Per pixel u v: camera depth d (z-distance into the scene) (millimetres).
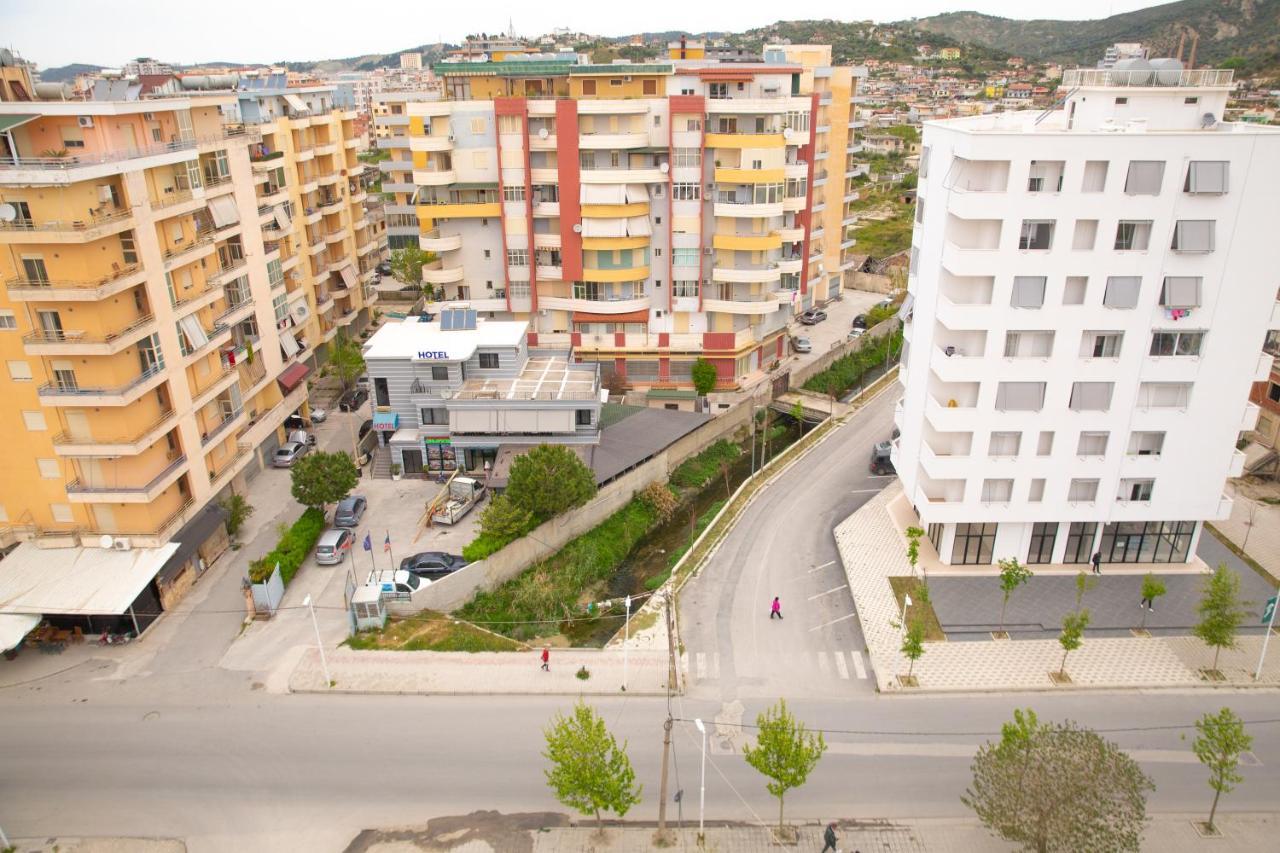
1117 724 38344
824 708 39656
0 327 42750
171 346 47469
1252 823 33125
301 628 45281
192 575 49094
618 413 67812
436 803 34438
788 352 87188
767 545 54812
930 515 48344
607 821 33594
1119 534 49750
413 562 49219
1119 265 43125
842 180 97688
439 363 60312
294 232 76188
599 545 56469
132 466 45281
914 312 51250
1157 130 44031
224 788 35188
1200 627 40688
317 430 70750
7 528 46094
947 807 34156
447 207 72125
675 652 43812
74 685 41125
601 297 74250
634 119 70312
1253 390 63031
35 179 39250
